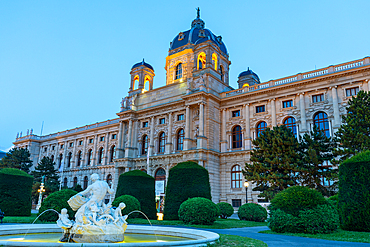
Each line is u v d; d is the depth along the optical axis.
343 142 31.53
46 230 17.11
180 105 58.34
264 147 36.78
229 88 62.12
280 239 17.45
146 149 62.84
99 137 81.25
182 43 70.06
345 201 21.39
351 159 21.80
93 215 13.02
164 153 58.41
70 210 27.41
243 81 71.75
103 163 77.06
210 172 50.44
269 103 50.62
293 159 34.69
